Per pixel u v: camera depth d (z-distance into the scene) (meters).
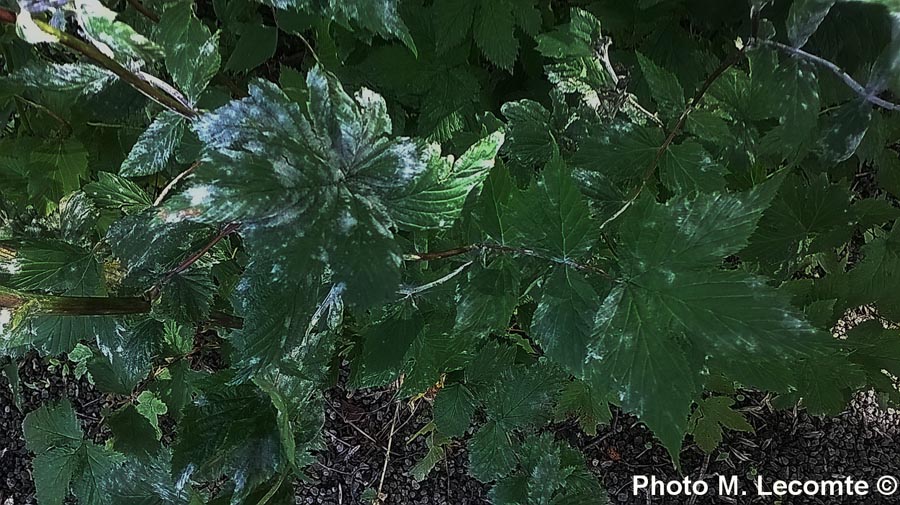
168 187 0.38
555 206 0.32
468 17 0.50
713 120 0.42
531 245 0.33
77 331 0.44
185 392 0.59
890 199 0.77
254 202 0.21
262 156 0.22
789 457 0.89
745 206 0.29
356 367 0.56
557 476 0.51
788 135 0.37
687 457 0.89
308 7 0.30
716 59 0.53
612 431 0.88
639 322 0.30
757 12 0.36
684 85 0.53
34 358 0.86
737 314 0.29
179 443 0.37
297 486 0.86
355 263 0.22
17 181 0.53
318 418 0.41
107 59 0.28
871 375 0.56
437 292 0.44
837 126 0.37
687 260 0.30
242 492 0.38
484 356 0.54
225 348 0.58
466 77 0.54
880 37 0.42
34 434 0.60
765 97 0.39
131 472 0.50
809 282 0.54
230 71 0.55
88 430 0.83
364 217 0.22
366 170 0.23
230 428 0.38
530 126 0.48
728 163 0.46
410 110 0.59
